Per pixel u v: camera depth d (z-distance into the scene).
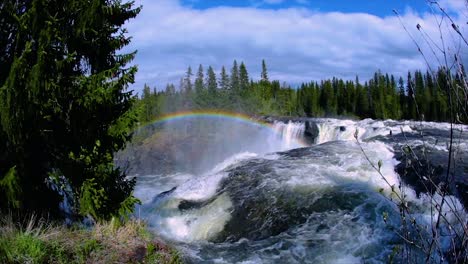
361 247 7.61
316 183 10.16
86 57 8.16
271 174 11.08
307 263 7.39
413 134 17.09
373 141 14.39
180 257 6.97
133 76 7.76
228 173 11.74
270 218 9.05
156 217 10.11
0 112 6.44
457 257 2.19
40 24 6.87
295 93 79.88
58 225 7.03
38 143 7.50
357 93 63.25
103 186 7.97
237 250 7.98
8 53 7.36
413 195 8.79
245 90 70.69
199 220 9.72
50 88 6.97
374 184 9.85
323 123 30.33
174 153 44.06
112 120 8.01
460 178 8.71
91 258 5.92
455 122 1.94
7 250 5.28
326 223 8.52
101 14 7.57
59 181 7.78
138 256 6.35
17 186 6.80
